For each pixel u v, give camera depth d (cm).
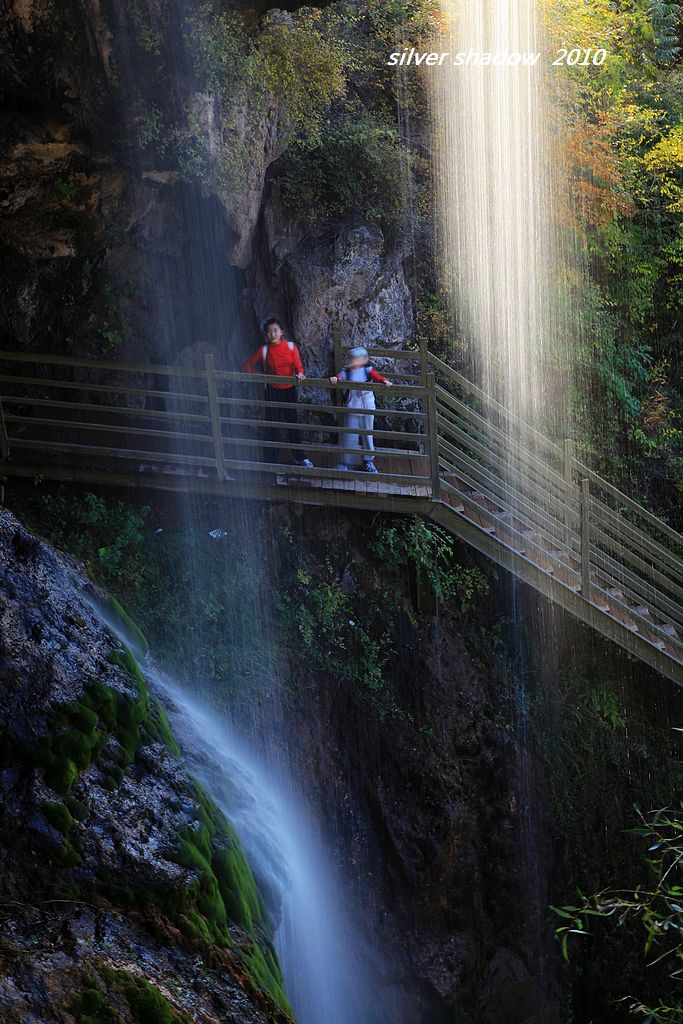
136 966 546
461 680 1217
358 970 1095
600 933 1263
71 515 1050
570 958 1253
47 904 559
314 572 1156
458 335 1407
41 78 1036
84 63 1023
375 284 1271
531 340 1470
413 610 1199
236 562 1115
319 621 1141
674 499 1547
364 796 1129
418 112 1451
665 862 1295
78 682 652
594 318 1537
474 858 1194
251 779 863
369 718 1143
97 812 607
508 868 1227
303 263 1234
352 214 1282
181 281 1205
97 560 1038
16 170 1085
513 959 1229
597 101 1545
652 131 1619
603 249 1546
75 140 1090
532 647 1295
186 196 1155
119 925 564
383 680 1162
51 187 1111
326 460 1204
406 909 1131
